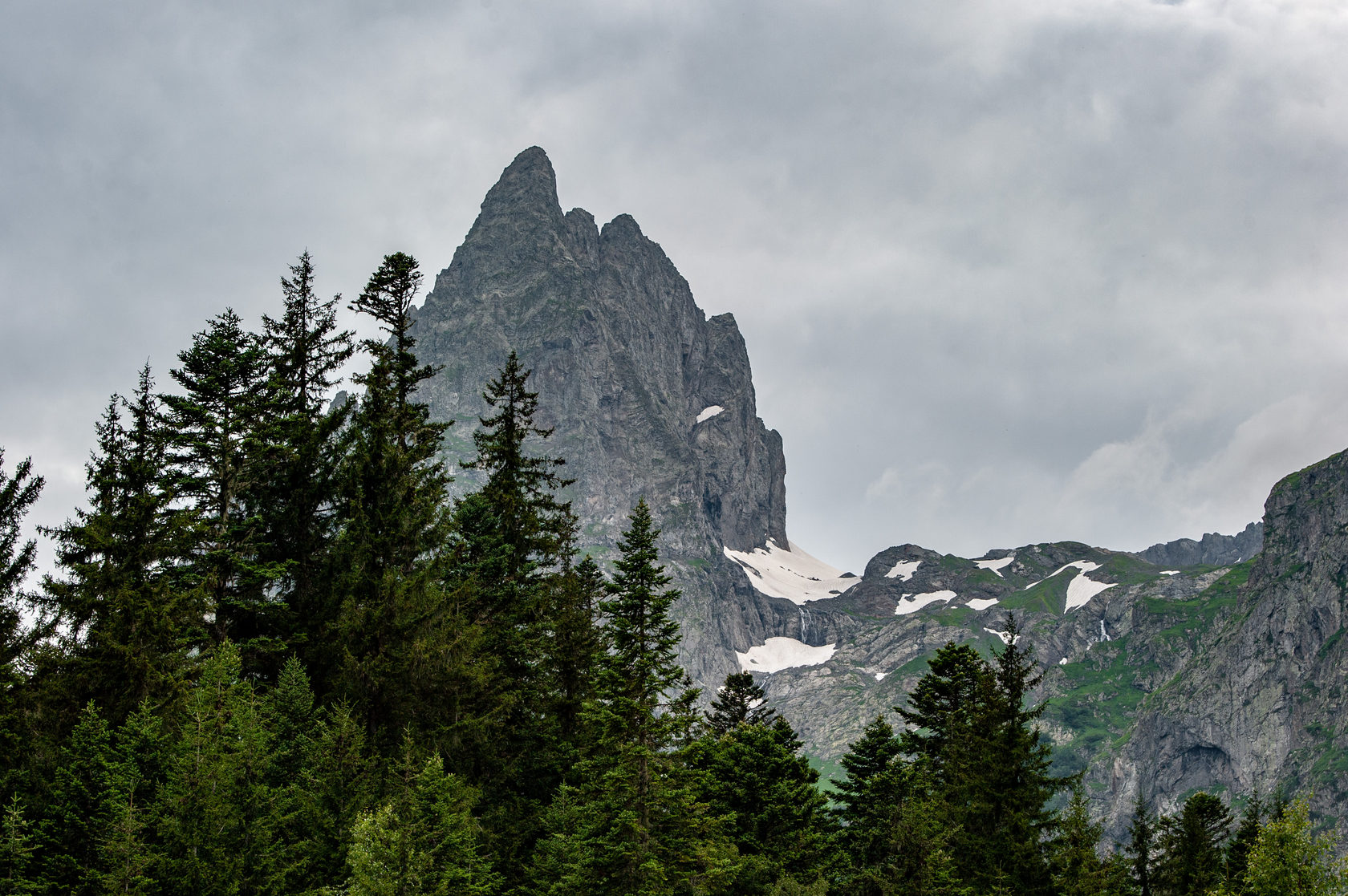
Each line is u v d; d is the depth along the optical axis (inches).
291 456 2137.1
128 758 1566.2
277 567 2047.2
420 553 2174.0
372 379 2255.2
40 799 1595.7
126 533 1863.9
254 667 2070.6
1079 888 2287.2
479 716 2080.5
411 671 1951.3
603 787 1927.9
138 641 1760.6
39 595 1779.0
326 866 1606.8
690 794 1955.0
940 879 2172.7
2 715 1669.5
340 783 1670.8
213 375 2117.4
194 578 1943.9
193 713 1582.2
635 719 1942.7
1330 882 1918.1
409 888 1494.8
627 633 2012.8
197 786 1512.1
